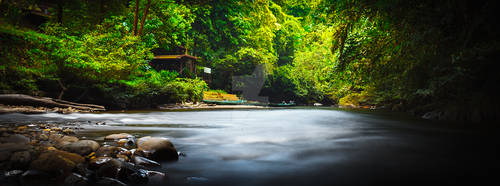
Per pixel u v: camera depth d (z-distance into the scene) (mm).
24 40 8109
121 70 10117
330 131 3553
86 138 2965
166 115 6941
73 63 8781
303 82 25375
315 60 22891
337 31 8219
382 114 7234
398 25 6047
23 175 1453
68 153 1783
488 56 4543
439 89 5738
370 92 13211
